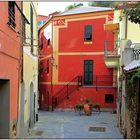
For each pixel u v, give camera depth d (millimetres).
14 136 11609
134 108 11438
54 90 30984
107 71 29547
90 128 18797
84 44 30312
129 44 15930
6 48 10156
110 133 17000
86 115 26031
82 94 30078
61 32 31047
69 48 30766
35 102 20547
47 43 33125
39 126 19250
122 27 19969
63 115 26219
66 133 16734
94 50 30000
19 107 13070
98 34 29875
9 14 10789
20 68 13195
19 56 12820
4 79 10109
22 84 13891
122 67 16859
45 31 34125
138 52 15703
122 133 16219
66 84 30656
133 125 11672
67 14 30703
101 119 23438
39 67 35375
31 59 17750
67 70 30750
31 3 17594
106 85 29500
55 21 31188
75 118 23906
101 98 29547
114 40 26500
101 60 29734
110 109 29203
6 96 10641
